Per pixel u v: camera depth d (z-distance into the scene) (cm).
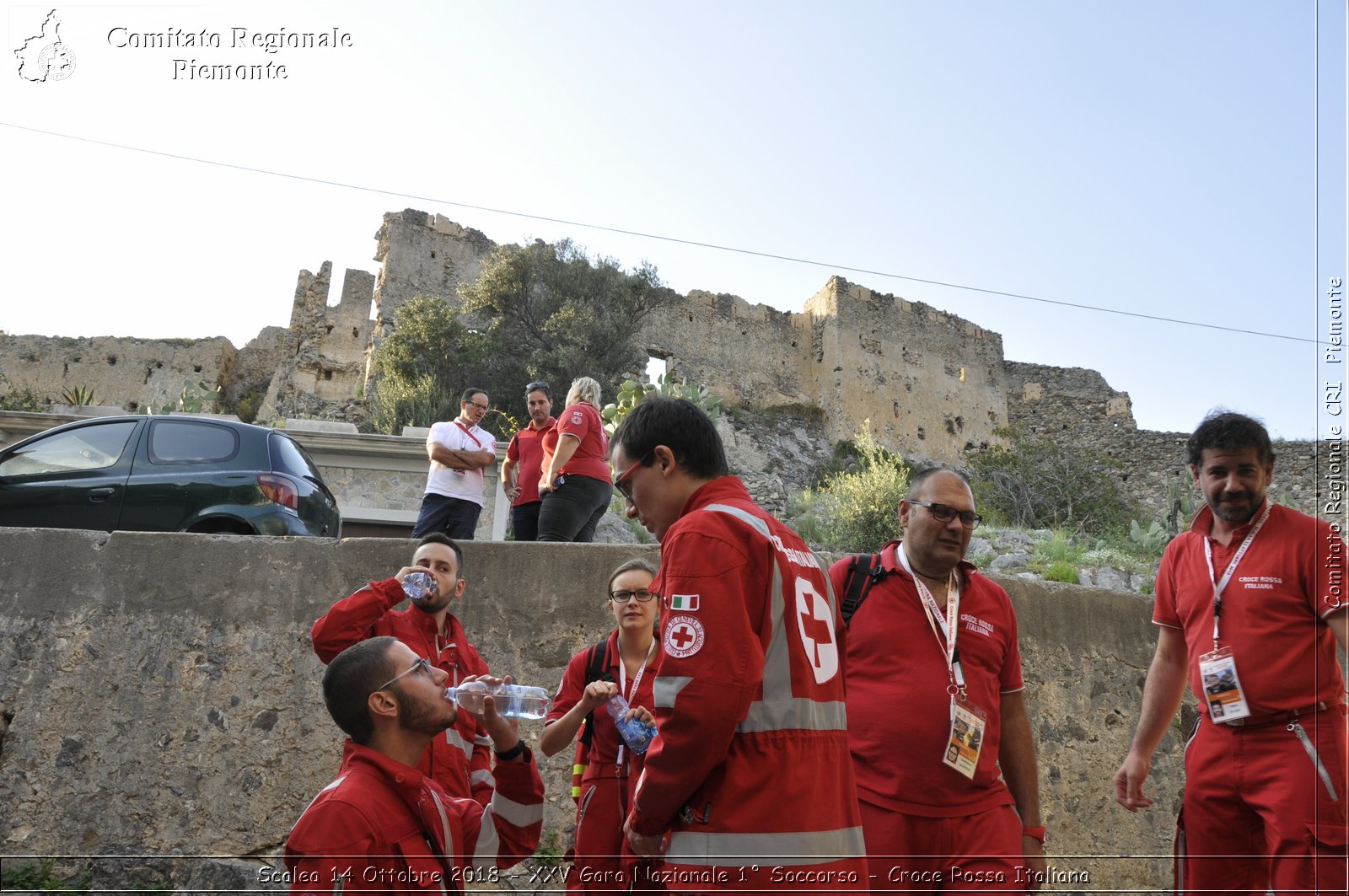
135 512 740
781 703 255
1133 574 1469
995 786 348
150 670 516
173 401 3881
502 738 315
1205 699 376
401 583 398
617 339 3606
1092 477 3462
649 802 251
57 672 512
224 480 752
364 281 4088
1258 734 363
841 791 259
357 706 299
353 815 280
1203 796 376
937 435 4869
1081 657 619
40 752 497
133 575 533
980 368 5153
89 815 489
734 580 253
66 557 532
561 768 515
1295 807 348
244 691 518
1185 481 3725
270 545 546
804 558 279
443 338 3316
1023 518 3241
